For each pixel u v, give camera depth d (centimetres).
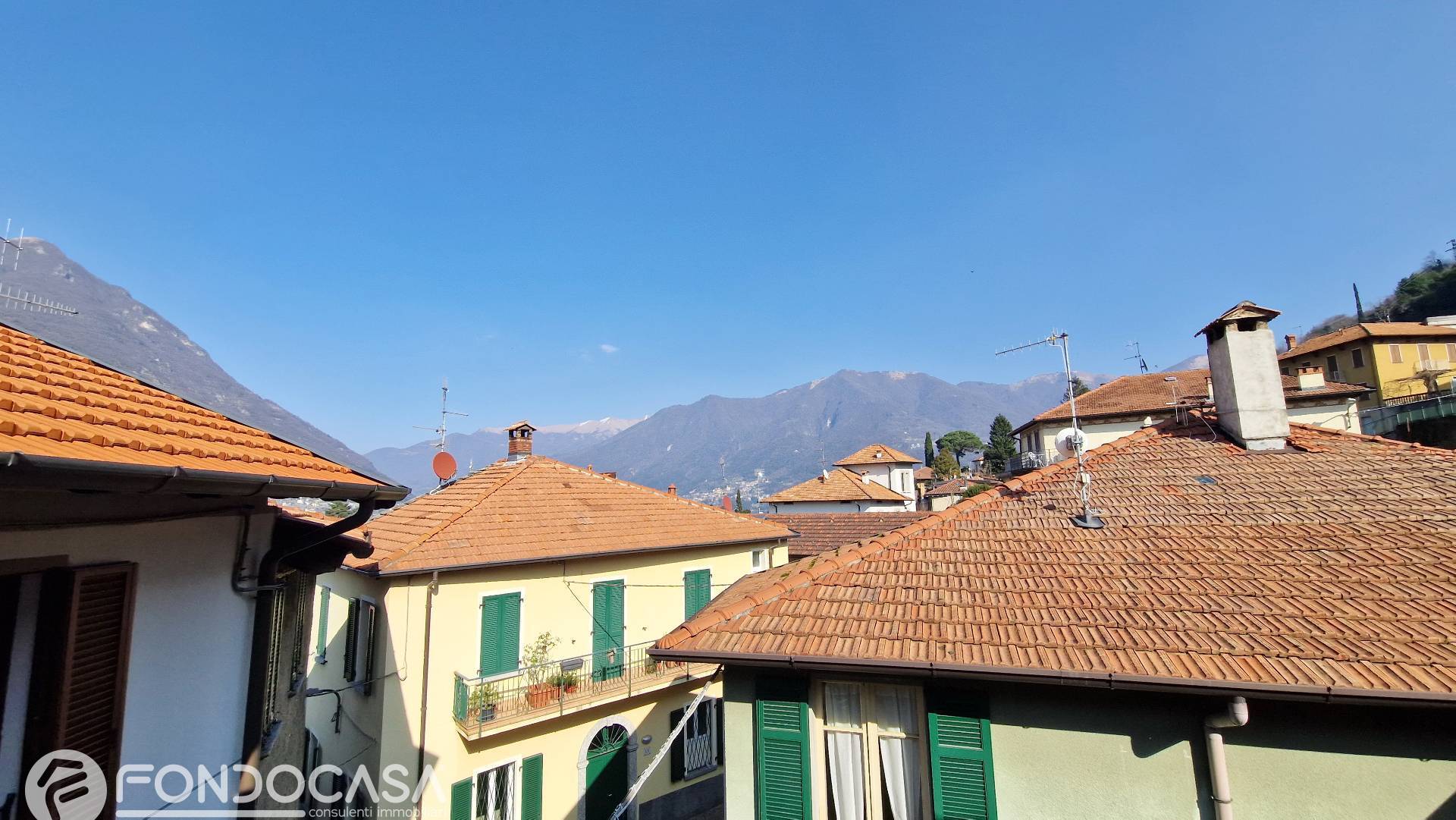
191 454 454
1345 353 4397
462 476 2191
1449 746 509
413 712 1335
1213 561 688
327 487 546
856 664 598
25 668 389
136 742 469
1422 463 816
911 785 641
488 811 1411
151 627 488
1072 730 590
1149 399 3938
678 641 662
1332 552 671
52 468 314
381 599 1381
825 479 4875
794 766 643
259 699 620
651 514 1939
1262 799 541
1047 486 957
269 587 630
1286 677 511
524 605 1523
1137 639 579
